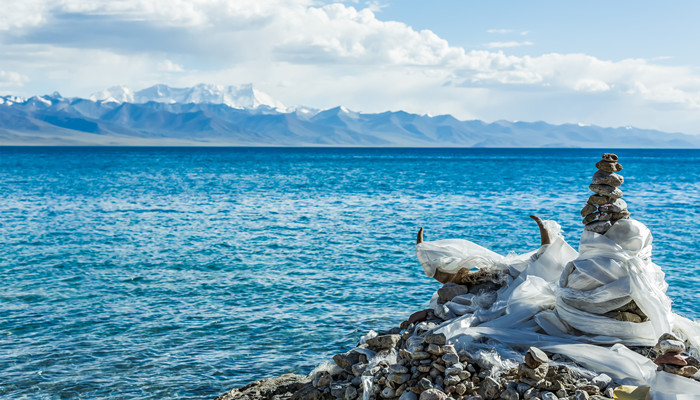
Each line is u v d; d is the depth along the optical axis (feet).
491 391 22.88
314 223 111.14
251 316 47.85
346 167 378.94
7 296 54.80
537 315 27.12
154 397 32.73
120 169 338.34
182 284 59.77
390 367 24.80
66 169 334.65
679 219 119.24
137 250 81.00
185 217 120.47
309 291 56.24
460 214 126.82
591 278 25.85
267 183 226.38
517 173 310.04
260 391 29.78
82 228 104.01
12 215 123.95
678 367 22.54
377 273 64.49
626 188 211.00
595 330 25.94
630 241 25.88
